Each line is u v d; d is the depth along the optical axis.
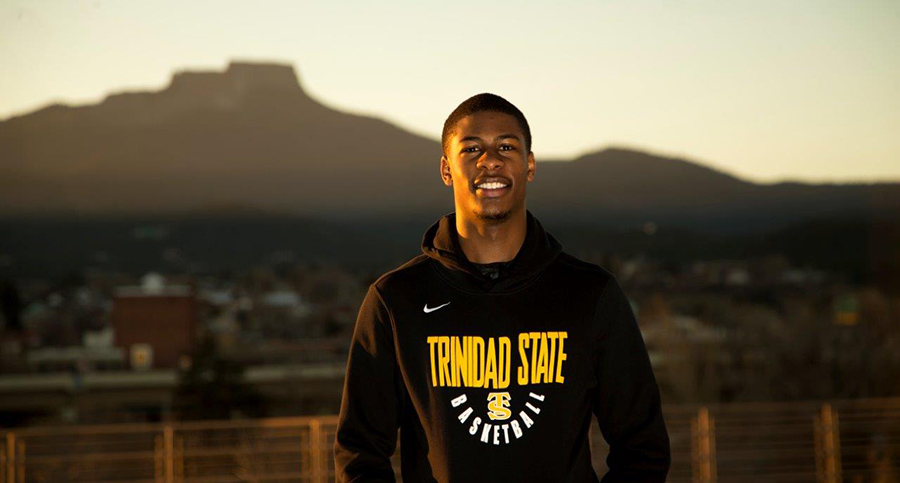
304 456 6.92
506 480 1.57
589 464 1.65
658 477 1.64
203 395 27.94
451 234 1.67
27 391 46.94
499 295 1.63
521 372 1.60
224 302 91.00
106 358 63.09
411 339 1.63
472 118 1.65
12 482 6.32
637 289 55.44
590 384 1.64
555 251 1.67
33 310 93.06
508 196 1.63
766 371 19.09
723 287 56.41
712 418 6.98
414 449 1.66
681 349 19.38
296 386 30.66
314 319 72.38
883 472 7.75
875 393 18.44
